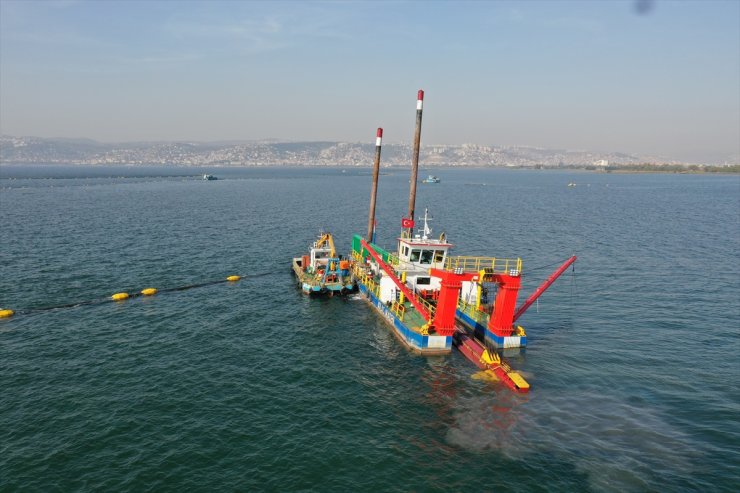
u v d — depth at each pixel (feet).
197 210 381.40
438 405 92.73
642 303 155.94
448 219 364.38
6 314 133.18
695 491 67.92
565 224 341.82
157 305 147.74
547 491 68.69
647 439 80.53
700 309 149.18
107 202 427.33
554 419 87.25
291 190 643.86
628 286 176.04
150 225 295.28
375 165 216.54
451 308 116.47
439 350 117.39
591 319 141.08
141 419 84.58
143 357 110.11
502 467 74.02
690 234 298.15
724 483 69.31
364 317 144.66
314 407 91.15
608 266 208.74
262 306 151.02
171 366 105.91
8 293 152.56
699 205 491.31
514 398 95.25
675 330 131.64
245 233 280.10
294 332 130.00
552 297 163.22
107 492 66.59
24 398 90.43
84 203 414.41
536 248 249.55
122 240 244.42
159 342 119.14
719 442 79.36
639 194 654.94
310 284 163.53
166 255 214.48
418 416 88.74
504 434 82.74
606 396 95.50
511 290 115.24
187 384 97.91
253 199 494.59
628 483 69.77
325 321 139.74
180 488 67.87
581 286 176.55
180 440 78.95
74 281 168.35
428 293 145.18
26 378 98.37
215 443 78.48
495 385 100.94
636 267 206.69
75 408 87.45
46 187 598.34
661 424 85.10
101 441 77.92
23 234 252.21
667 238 283.38
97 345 116.06
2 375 99.30
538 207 465.06
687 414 88.33
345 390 98.22
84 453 74.84
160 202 438.40
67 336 121.08
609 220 367.45
